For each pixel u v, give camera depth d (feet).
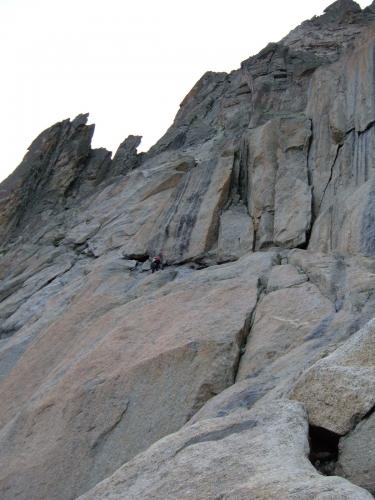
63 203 153.07
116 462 50.88
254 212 90.89
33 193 158.61
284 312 59.82
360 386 29.91
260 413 31.14
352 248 69.41
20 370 74.33
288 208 87.56
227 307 63.77
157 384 55.11
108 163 166.71
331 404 30.19
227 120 137.90
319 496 22.54
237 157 101.86
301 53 139.33
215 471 26.78
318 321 56.18
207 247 89.76
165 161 130.52
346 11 180.04
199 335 58.39
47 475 52.70
